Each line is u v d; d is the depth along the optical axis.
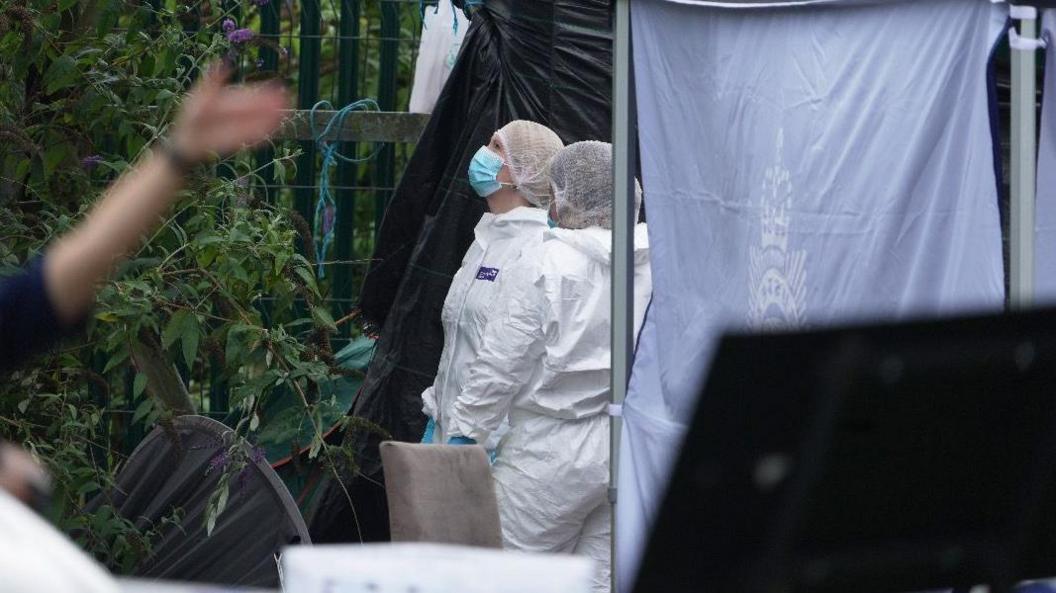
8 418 11.00
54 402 11.06
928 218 7.48
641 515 9.12
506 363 11.05
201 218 10.88
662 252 9.22
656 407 9.16
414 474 9.70
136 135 11.19
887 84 7.66
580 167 11.35
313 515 13.41
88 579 3.18
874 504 4.66
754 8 8.38
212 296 11.02
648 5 9.21
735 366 4.18
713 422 4.23
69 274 4.42
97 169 11.34
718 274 8.73
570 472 11.12
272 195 14.22
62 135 11.13
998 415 4.71
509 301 11.16
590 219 11.35
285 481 13.87
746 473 4.32
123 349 10.77
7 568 3.03
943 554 4.90
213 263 11.16
